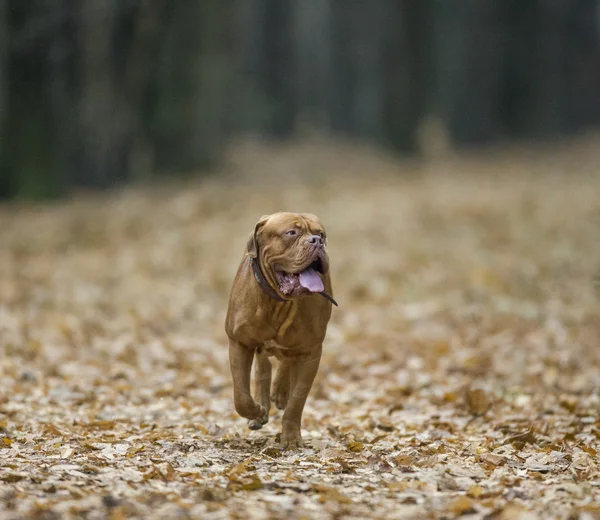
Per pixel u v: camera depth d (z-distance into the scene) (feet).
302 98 231.71
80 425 26.07
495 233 68.18
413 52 147.43
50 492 18.43
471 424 27.68
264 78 193.67
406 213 78.89
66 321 42.96
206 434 25.66
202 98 129.59
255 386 25.64
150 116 111.04
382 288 51.75
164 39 108.17
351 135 219.61
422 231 70.79
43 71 93.09
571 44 202.90
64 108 100.07
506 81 177.17
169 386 32.58
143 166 113.91
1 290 50.39
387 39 161.27
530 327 42.24
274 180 117.39
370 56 221.05
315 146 175.73
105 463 21.16
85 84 105.40
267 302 22.20
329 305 23.30
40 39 92.02
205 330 43.45
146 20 101.86
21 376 32.83
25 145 92.63
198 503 18.17
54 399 29.94
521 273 53.67
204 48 126.52
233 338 23.34
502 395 31.58
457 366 35.68
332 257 61.52
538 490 19.67
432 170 124.57
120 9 100.01
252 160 151.02
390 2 158.81
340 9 216.54
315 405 30.63
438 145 161.58
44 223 78.54
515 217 74.64
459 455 23.30
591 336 40.45
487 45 175.83
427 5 147.74
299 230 21.61
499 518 17.72
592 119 212.43
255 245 22.08
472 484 20.29
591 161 129.18
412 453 22.90
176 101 115.24
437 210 79.77
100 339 40.32
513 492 19.42
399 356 37.55
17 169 92.73
